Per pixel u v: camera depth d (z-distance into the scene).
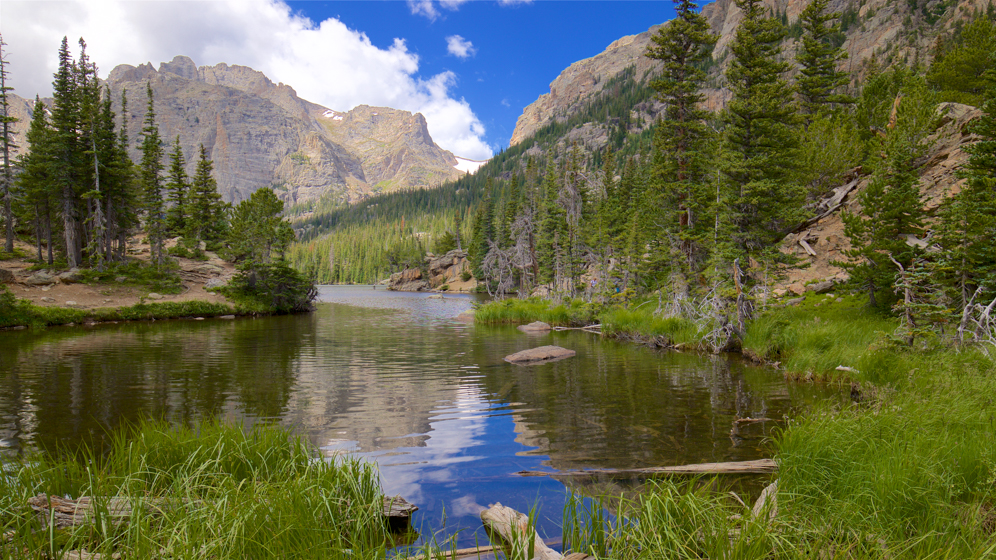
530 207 68.25
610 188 62.25
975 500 4.59
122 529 4.46
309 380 15.16
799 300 25.52
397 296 88.06
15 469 5.64
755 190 21.06
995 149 15.09
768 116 22.56
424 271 121.56
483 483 6.93
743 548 3.91
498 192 182.12
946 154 26.14
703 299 22.34
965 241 14.80
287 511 4.52
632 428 9.73
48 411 11.08
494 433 9.49
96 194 43.25
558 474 7.25
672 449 8.37
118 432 9.32
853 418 6.94
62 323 33.50
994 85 15.59
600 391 13.32
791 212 23.05
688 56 28.52
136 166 56.38
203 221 64.12
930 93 29.03
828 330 17.12
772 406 11.35
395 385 14.41
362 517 5.03
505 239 80.69
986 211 14.84
